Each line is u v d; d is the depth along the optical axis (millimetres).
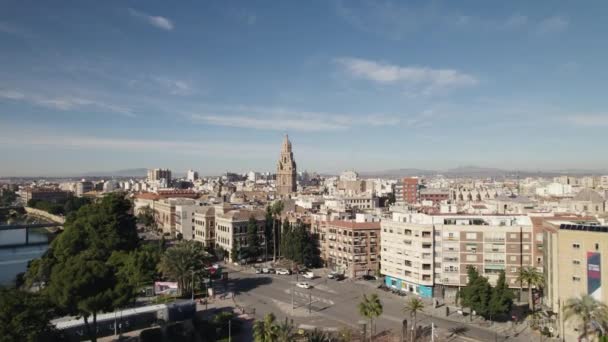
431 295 142625
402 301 137000
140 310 109938
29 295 80750
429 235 143250
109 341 100562
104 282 92938
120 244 155750
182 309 113875
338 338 103188
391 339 104188
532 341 103000
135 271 127562
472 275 118938
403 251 150000
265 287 151875
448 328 111875
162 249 174375
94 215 161250
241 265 191375
